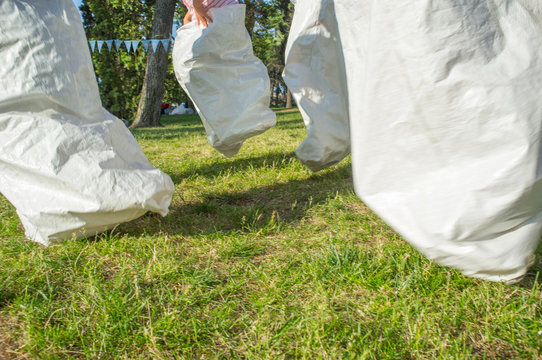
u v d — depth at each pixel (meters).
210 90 3.14
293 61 2.72
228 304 1.68
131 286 1.81
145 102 13.20
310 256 2.12
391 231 2.46
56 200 2.07
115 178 2.14
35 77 2.03
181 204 3.10
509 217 1.44
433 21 1.44
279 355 1.40
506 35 1.44
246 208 2.97
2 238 2.36
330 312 1.63
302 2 2.69
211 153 5.34
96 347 1.44
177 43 3.26
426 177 1.54
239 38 3.13
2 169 2.08
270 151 5.30
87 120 2.21
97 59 16.05
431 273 1.86
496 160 1.42
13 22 2.00
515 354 1.41
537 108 1.38
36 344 1.43
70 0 2.21
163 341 1.49
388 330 1.47
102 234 2.36
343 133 2.73
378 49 1.54
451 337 1.47
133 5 15.69
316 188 3.51
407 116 1.52
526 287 1.76
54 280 1.88
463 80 1.42
